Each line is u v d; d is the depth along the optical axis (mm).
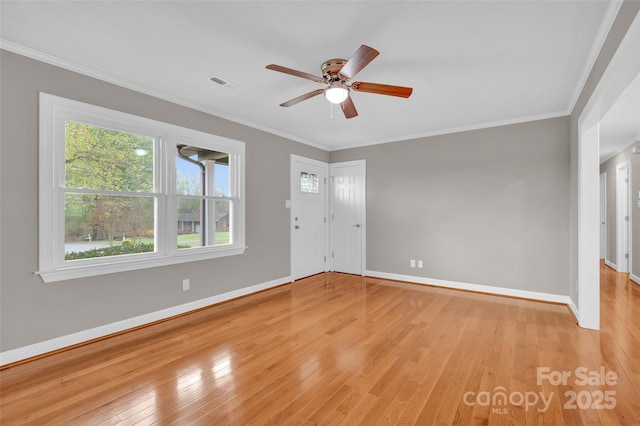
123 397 1890
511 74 2682
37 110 2373
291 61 2484
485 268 4203
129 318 2928
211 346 2594
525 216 3934
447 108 3557
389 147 5023
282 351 2500
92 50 2332
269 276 4465
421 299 3936
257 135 4281
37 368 2223
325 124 4219
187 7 1838
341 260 5586
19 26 2025
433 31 2061
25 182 2326
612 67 1840
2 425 1642
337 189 5621
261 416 1722
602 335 2789
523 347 2557
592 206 2945
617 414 1725
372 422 1674
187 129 3396
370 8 1837
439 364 2287
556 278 3754
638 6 1513
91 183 2707
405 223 4867
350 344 2629
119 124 2852
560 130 3693
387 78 2770
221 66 2582
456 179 4414
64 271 2488
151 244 3115
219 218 3791
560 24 1972
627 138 4770
